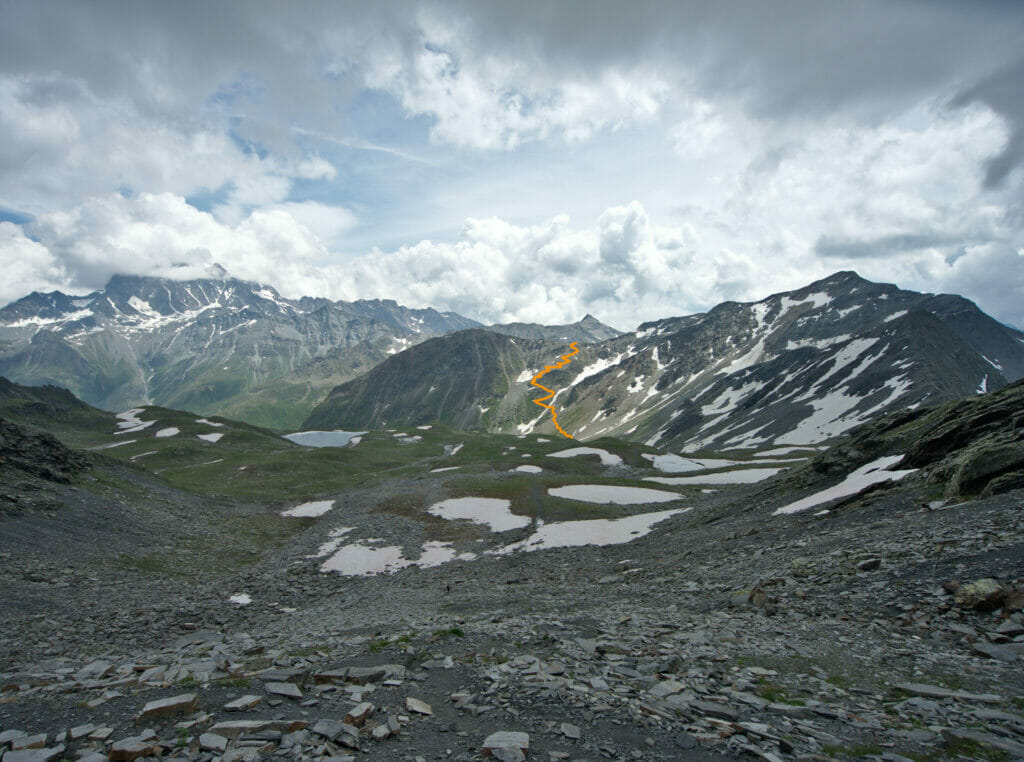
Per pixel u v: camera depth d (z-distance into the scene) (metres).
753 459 131.50
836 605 19.28
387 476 111.88
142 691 12.13
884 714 10.66
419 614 27.00
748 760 8.86
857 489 40.53
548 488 80.25
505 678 13.01
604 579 35.00
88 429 144.25
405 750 9.44
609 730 10.12
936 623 16.06
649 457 134.25
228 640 21.52
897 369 199.62
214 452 126.06
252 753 8.99
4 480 48.50
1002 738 9.30
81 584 34.31
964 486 28.86
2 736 9.69
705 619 19.72
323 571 46.12
